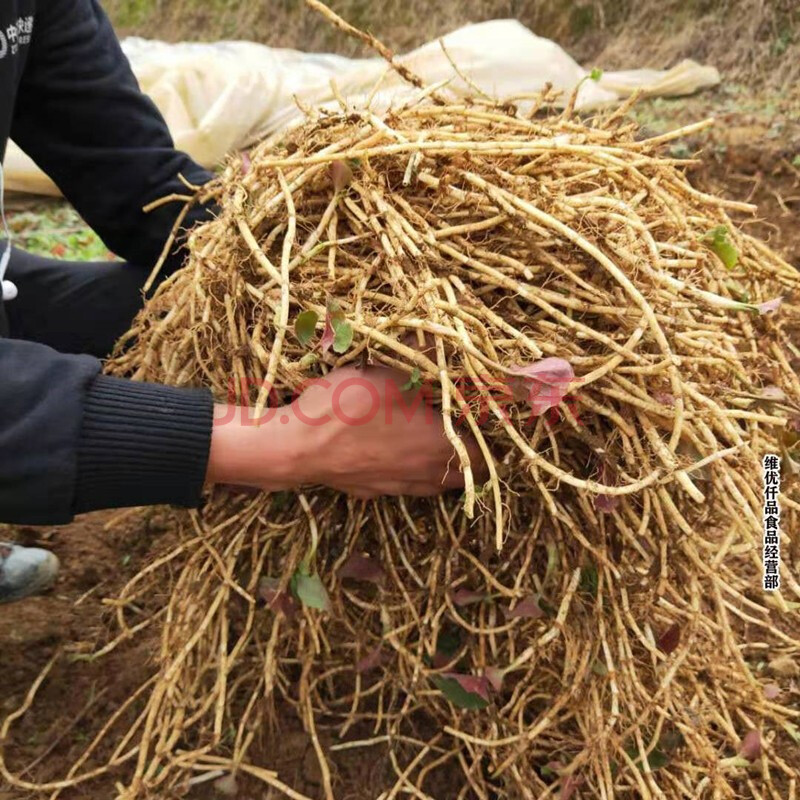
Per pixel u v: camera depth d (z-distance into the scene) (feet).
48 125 4.46
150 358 3.49
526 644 3.38
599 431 2.93
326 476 3.03
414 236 2.88
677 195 3.38
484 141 3.09
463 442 2.91
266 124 8.95
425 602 3.36
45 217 8.17
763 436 3.34
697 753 3.30
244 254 3.03
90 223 4.68
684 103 9.18
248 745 3.63
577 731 3.52
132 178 4.48
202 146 8.57
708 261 3.37
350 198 3.09
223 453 3.02
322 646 3.73
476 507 3.08
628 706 3.14
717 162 7.60
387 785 3.61
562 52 9.43
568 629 3.16
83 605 4.32
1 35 3.87
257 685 3.64
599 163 3.16
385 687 3.87
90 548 4.64
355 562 3.26
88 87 4.36
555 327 2.88
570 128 3.42
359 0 12.56
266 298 2.94
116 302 4.78
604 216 2.94
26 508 3.05
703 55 10.20
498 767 3.27
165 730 3.38
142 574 3.55
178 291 3.45
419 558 3.33
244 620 3.75
